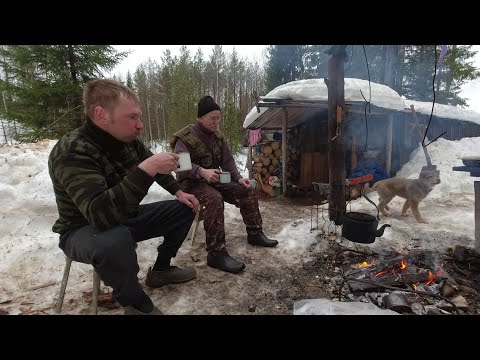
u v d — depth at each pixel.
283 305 2.00
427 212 4.30
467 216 3.90
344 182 3.35
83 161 1.46
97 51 9.59
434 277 2.19
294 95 5.25
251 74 31.64
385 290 2.12
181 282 2.27
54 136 9.31
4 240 2.90
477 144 8.15
